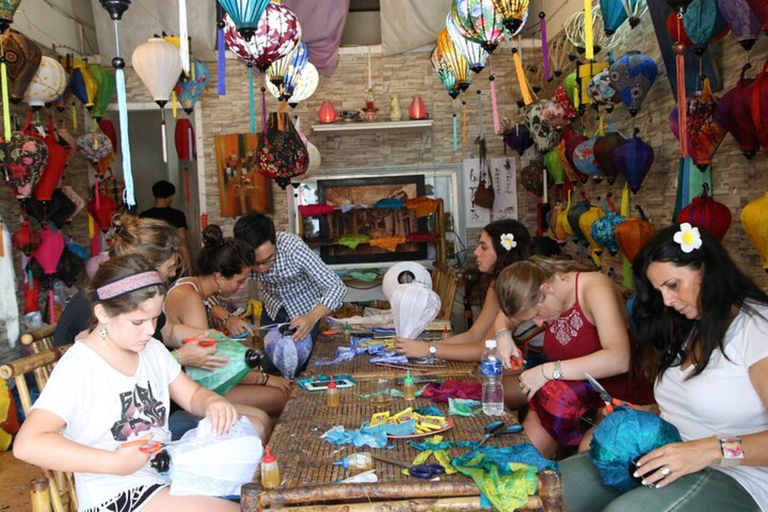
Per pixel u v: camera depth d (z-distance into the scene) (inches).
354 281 257.4
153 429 82.1
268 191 265.7
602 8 163.3
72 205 216.2
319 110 266.1
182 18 129.1
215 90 265.7
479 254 140.2
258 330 175.6
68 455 69.4
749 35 111.9
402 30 259.4
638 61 157.4
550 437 106.5
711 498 74.8
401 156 270.5
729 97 114.3
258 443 81.6
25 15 210.4
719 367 80.0
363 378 114.0
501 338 116.8
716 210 123.6
